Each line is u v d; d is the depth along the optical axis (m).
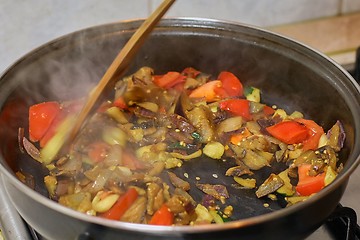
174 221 0.57
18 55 0.80
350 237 0.57
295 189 0.62
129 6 0.82
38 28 0.79
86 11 0.80
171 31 0.71
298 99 0.70
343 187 0.53
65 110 0.68
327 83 0.65
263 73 0.72
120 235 0.48
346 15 0.93
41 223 0.51
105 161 0.63
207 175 0.64
